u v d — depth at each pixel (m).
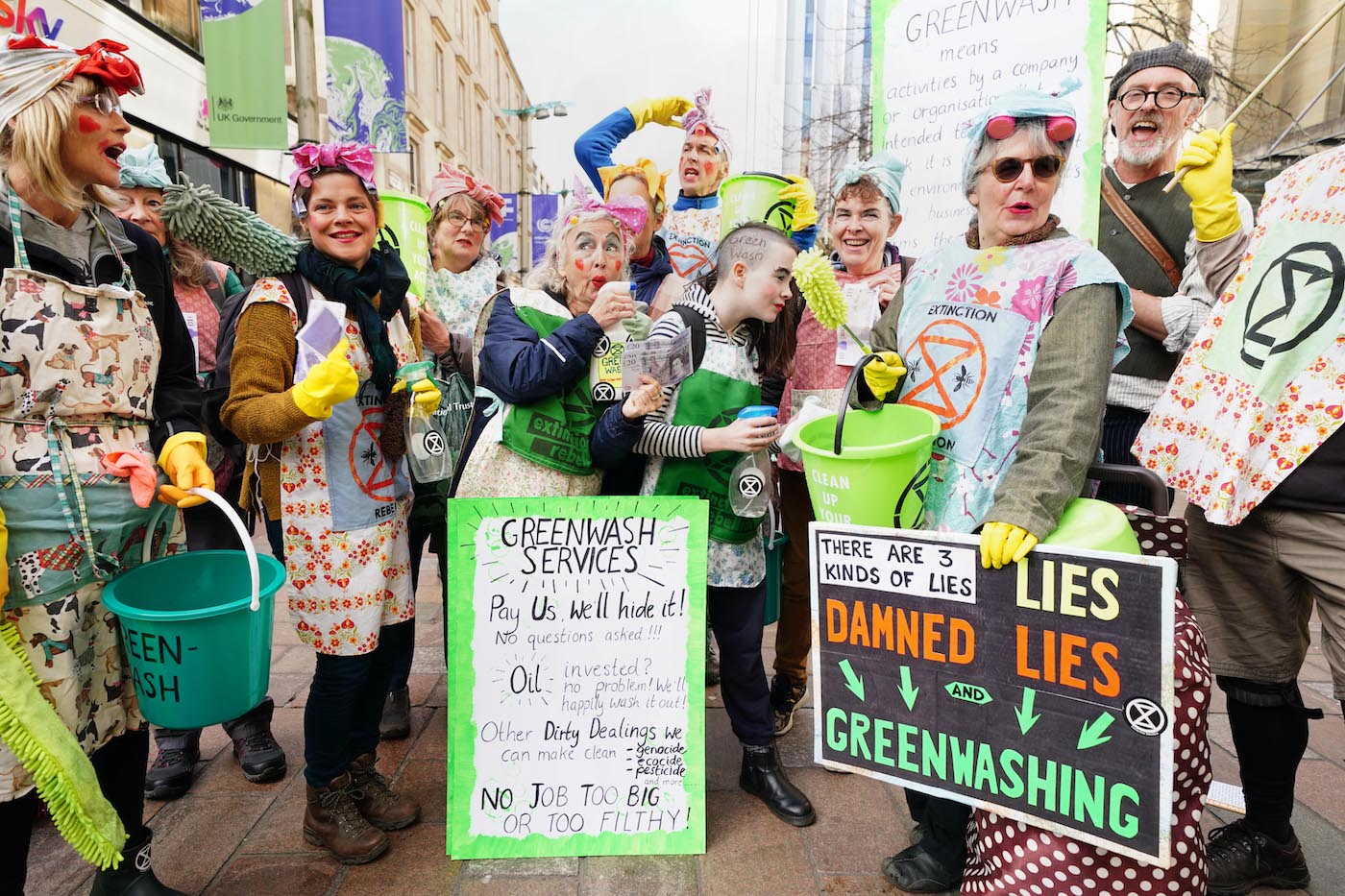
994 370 1.50
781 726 2.50
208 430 1.85
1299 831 1.95
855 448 1.53
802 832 1.97
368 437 1.79
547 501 1.83
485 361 1.91
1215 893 1.70
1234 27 9.15
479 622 1.84
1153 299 2.18
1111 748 1.20
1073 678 1.23
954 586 1.33
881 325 1.81
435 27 17.00
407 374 1.81
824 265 1.54
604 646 1.87
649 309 3.06
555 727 1.87
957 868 1.72
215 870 1.80
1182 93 2.24
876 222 2.38
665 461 1.98
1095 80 2.00
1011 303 1.50
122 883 1.55
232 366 1.67
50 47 1.27
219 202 1.63
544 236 9.15
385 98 5.30
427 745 2.42
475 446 1.99
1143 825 1.18
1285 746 1.67
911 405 1.62
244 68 5.15
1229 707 1.75
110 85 1.32
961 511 1.54
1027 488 1.29
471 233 3.02
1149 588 1.15
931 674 1.37
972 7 2.19
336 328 1.63
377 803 1.97
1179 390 1.64
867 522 1.44
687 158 3.25
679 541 1.87
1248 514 1.57
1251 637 1.69
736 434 1.79
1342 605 1.49
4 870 1.34
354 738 1.93
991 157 1.49
